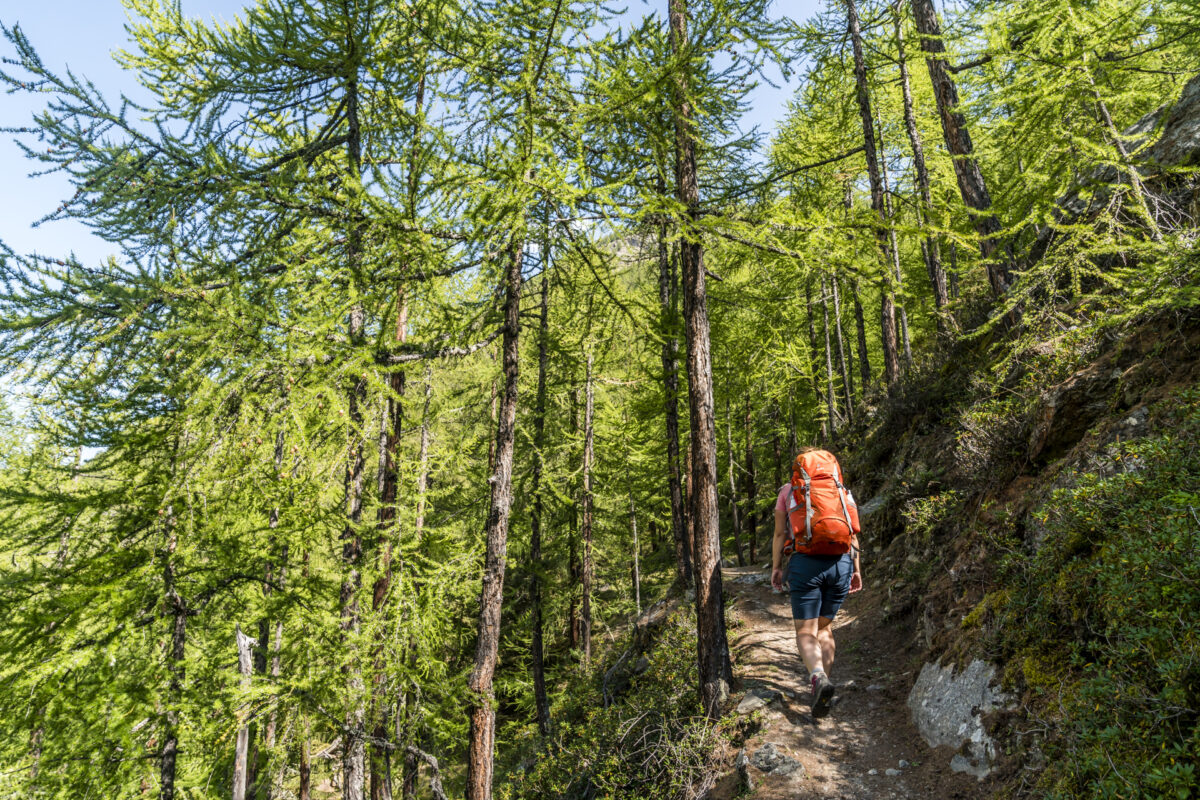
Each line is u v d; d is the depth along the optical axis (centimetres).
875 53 1270
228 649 561
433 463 1012
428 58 645
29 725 368
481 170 521
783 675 608
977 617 441
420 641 606
